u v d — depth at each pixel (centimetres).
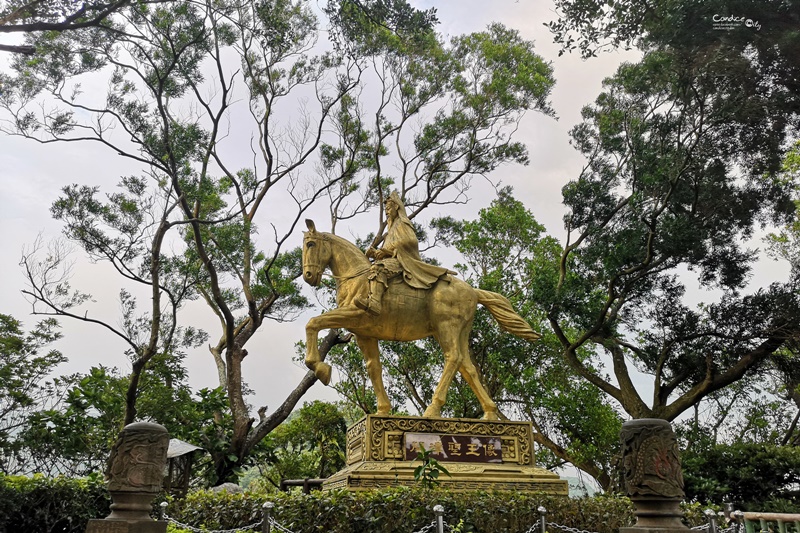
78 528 745
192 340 1555
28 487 725
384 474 719
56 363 1323
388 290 845
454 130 1739
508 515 655
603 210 1509
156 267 1306
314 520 603
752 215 1473
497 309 901
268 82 1683
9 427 1240
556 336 1611
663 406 1463
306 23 1561
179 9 1324
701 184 1427
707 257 1497
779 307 1327
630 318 1553
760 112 1242
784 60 1205
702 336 1420
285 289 1590
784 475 1190
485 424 797
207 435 1473
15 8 863
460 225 1784
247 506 640
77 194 1297
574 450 1469
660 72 1307
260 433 1498
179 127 1368
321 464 1820
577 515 682
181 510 736
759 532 707
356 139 1727
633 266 1440
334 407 1845
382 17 1054
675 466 441
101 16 867
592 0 1114
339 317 817
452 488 730
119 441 481
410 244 875
